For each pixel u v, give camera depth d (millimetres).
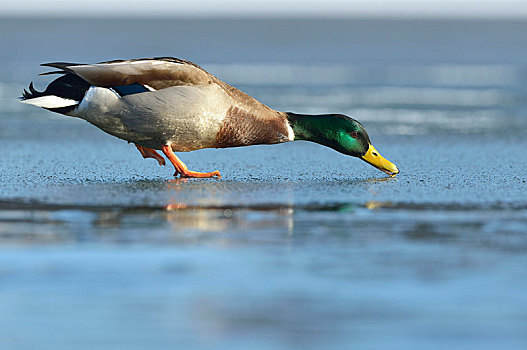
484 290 7430
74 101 13297
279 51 55688
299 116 14719
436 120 23422
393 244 9078
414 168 15305
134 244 8961
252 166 15578
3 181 13211
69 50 52281
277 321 6629
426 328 6508
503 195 12289
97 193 12117
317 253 8680
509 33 76625
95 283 7566
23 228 9656
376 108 26188
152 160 16250
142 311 6844
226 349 6078
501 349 6098
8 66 38906
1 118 22672
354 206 11297
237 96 14031
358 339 6266
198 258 8438
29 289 7383
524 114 24969
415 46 62031
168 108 13352
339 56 52000
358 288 7469
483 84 35031
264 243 9086
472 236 9500
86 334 6359
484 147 18344
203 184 13242
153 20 105875
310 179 13945
